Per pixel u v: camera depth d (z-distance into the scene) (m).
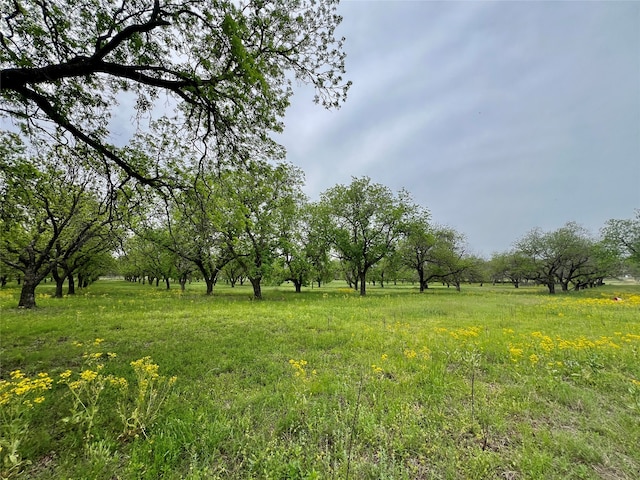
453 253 35.06
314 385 4.15
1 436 2.55
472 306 15.07
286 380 4.46
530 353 5.93
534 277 34.47
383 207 26.42
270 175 7.21
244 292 26.67
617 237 27.47
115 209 7.82
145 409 3.30
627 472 2.49
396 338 7.23
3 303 14.26
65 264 18.81
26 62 4.59
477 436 2.92
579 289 36.16
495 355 5.77
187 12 4.78
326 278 29.39
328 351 6.27
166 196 7.13
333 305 15.34
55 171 8.12
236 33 4.54
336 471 2.39
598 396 3.95
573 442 2.83
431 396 3.88
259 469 2.45
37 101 4.75
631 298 18.72
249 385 4.29
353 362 5.42
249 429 3.05
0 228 9.59
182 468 2.47
